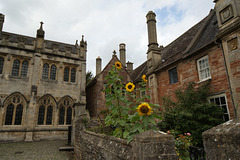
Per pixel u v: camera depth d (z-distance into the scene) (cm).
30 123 1706
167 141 236
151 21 1655
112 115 466
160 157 226
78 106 1316
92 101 2117
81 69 2170
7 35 1817
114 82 453
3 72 1731
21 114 1728
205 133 169
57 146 1281
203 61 1012
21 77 1803
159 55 1568
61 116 1917
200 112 789
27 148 1205
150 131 255
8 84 1723
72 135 1223
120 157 312
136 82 1777
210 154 160
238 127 140
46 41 2180
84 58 2223
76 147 870
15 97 1734
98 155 458
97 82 2012
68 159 841
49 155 941
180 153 484
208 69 970
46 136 1756
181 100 951
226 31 802
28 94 1797
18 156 937
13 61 1814
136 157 243
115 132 456
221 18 853
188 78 1092
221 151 148
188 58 1107
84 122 837
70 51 2152
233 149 137
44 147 1239
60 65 2047
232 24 786
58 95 1950
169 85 1270
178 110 869
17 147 1261
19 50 1852
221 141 149
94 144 515
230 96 805
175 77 1255
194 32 1385
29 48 1914
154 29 1638
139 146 238
